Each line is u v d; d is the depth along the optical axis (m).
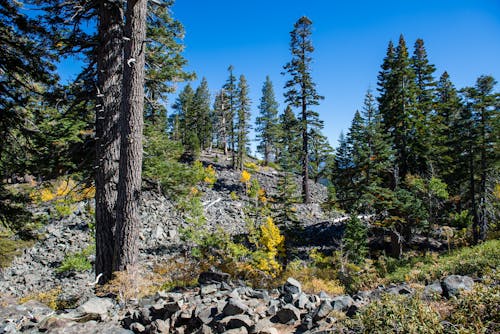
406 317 3.65
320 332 3.95
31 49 8.12
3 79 8.52
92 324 4.81
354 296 5.36
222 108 55.62
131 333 4.64
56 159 8.09
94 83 7.96
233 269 11.20
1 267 14.29
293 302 5.12
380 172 20.75
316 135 31.80
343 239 18.20
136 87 6.71
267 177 44.62
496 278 5.30
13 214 9.15
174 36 9.49
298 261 17.16
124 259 6.41
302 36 31.17
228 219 26.23
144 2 6.98
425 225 20.83
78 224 19.83
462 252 12.59
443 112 30.38
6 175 8.50
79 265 14.62
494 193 25.22
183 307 5.16
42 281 13.53
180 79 9.56
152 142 10.88
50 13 7.69
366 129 19.59
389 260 16.47
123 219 6.47
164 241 19.48
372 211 21.45
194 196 24.55
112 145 7.46
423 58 28.16
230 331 4.19
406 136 21.36
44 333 4.45
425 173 23.05
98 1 7.67
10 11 7.61
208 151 57.50
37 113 8.78
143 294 6.08
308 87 30.97
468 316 3.67
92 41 7.80
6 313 5.45
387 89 22.45
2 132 8.43
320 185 45.19
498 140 22.95
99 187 7.30
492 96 22.92
